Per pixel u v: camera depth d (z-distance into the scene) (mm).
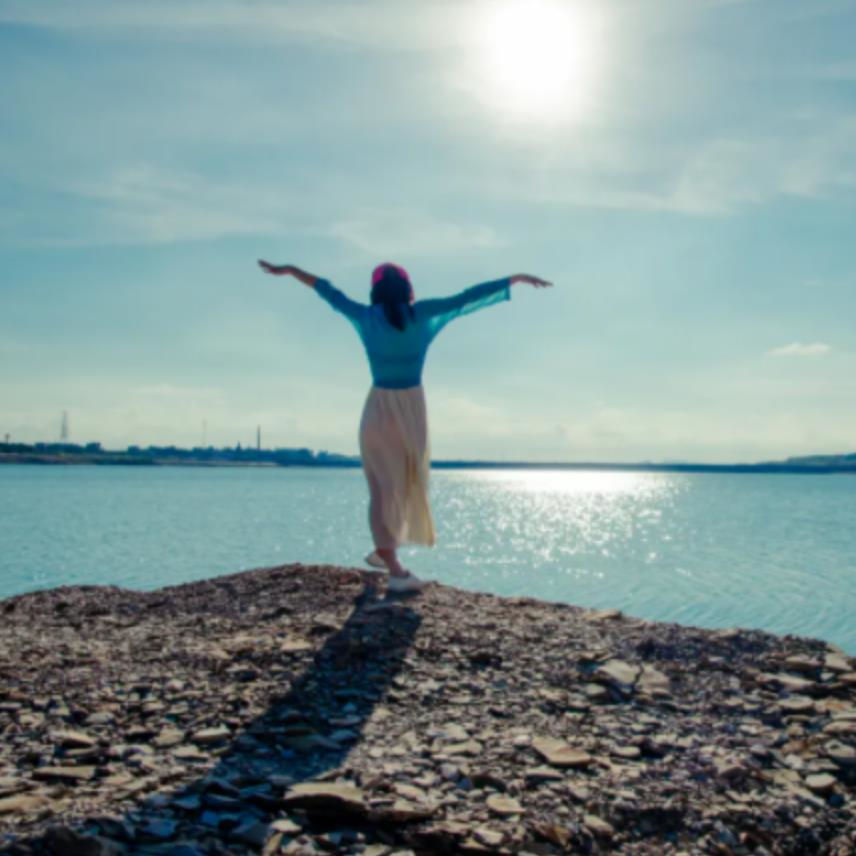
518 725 4430
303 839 3182
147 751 3977
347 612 6555
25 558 25984
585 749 4125
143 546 30469
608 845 3301
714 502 86375
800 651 5664
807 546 34188
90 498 69750
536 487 166250
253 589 7688
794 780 3906
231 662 5320
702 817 3508
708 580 22812
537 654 5559
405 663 5332
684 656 5555
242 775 3701
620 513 63719
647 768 3939
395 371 6695
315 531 39125
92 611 7375
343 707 4633
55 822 3094
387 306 6559
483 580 23219
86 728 4262
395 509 6934
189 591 7984
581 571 25297
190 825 3207
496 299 6707
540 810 3475
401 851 3158
